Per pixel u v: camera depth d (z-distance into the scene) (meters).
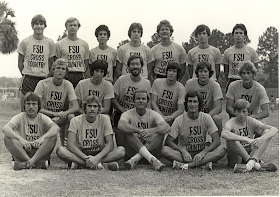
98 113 6.18
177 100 6.81
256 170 5.86
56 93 6.68
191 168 5.97
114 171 5.79
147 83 6.86
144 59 7.37
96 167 5.85
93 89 6.80
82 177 5.39
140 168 6.03
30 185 4.99
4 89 24.66
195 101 6.10
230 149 5.97
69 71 7.26
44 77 7.20
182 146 6.32
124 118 6.21
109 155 5.98
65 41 7.29
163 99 6.82
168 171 5.82
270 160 6.62
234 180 5.33
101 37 7.31
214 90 6.76
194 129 6.23
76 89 6.86
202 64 6.60
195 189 4.91
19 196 4.57
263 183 5.18
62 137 7.37
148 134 6.06
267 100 6.66
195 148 6.29
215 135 6.14
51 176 5.44
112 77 7.48
